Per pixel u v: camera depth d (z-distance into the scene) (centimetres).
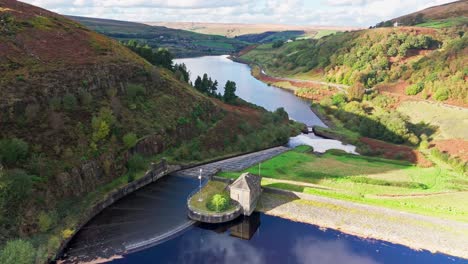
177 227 6134
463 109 11575
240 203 6519
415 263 5366
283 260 5431
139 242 5712
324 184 7550
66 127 7125
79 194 6538
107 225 6125
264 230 6162
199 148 9206
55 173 6291
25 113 6800
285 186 7312
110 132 7744
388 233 5978
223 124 10331
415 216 6191
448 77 13712
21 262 4662
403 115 12300
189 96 10462
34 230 5475
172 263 5316
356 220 6303
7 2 10469
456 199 6844
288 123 12900
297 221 6388
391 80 16550
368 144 10844
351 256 5522
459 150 9319
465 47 14750
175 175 8088
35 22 9794
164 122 9025
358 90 15100
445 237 5812
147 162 8019
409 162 9306
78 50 9438
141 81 9744
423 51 19000
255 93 19188
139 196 7131
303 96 18362
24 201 5631
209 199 6694
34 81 7431
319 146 11031
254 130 10762
